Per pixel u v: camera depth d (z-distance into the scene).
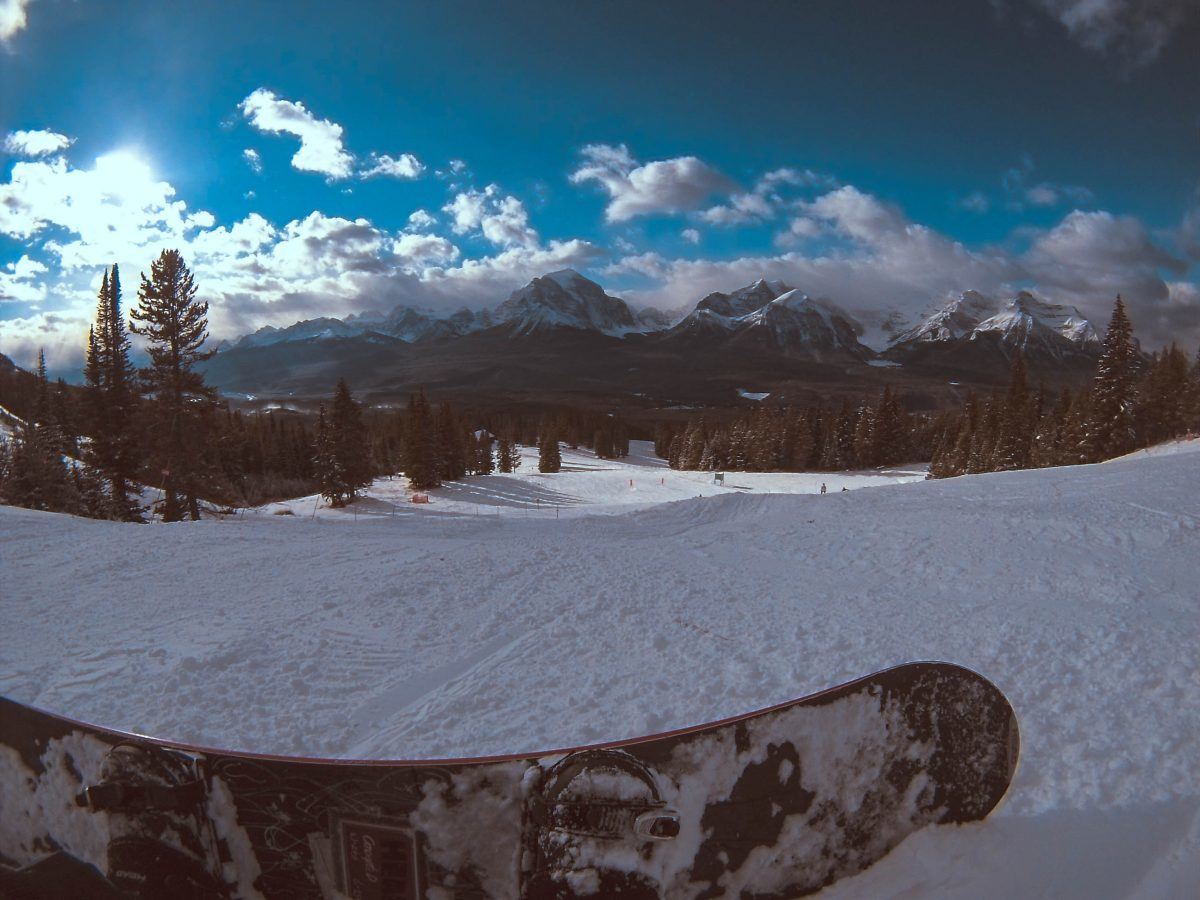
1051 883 1.92
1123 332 42.03
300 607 5.91
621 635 5.06
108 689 4.07
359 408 45.03
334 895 1.50
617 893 1.48
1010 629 4.98
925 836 1.95
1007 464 53.34
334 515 39.66
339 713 3.72
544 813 1.48
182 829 1.48
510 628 5.28
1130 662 4.16
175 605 6.04
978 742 2.00
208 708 3.78
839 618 5.46
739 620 5.44
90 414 30.75
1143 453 38.41
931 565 7.43
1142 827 2.26
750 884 1.65
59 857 1.54
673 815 1.47
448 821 1.50
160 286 26.61
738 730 1.66
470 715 3.66
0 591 6.62
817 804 1.75
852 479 62.66
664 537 10.80
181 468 26.98
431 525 13.59
